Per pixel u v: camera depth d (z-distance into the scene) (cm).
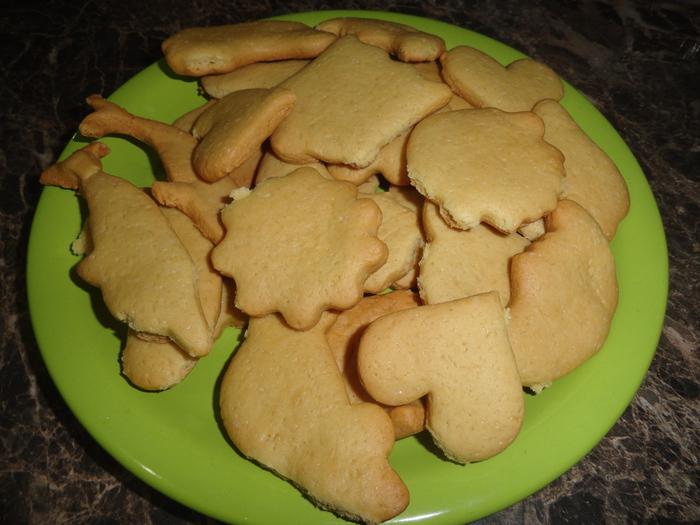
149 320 21
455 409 20
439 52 28
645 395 28
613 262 23
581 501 25
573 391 22
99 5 40
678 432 27
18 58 38
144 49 38
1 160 34
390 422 20
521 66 29
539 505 25
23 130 35
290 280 22
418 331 20
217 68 28
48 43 38
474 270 23
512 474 21
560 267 22
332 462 20
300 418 20
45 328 23
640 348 23
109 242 23
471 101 27
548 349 22
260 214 23
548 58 39
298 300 21
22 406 28
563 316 22
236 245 22
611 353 23
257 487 21
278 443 20
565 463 21
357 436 20
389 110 24
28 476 26
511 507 25
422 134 24
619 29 41
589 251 23
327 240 22
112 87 37
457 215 22
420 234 25
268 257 22
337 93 25
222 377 24
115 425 22
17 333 30
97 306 24
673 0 42
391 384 20
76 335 23
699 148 35
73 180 26
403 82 25
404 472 21
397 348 20
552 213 23
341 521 20
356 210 22
